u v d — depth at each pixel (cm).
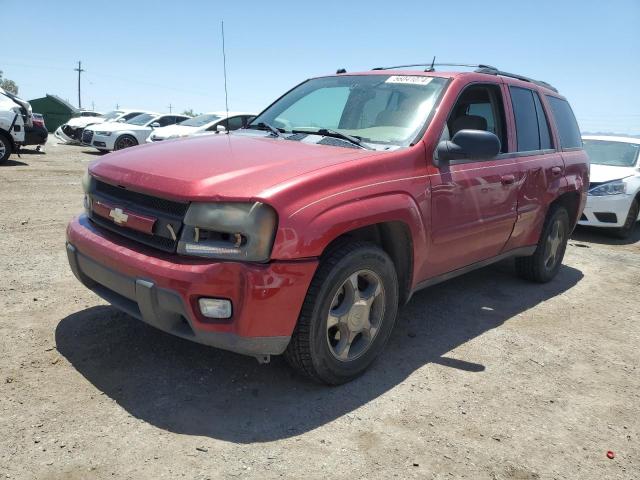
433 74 413
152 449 251
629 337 438
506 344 403
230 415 283
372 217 304
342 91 429
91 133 1762
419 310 461
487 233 421
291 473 242
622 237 873
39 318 380
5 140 1261
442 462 259
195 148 341
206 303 266
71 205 797
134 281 281
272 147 342
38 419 267
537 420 304
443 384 334
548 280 569
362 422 286
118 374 315
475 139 348
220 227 266
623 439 293
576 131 596
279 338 278
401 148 350
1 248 542
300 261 274
